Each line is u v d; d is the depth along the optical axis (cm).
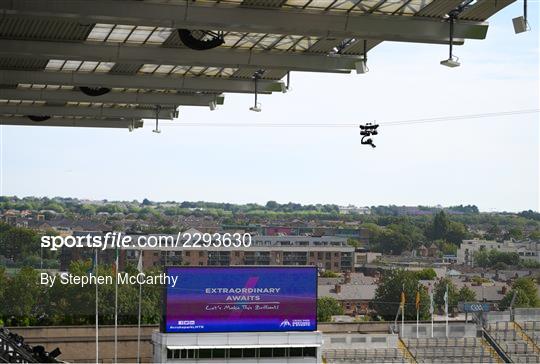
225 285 7425
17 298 13312
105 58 4600
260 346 7444
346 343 9031
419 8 3947
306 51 4756
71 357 8038
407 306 15225
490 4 3822
